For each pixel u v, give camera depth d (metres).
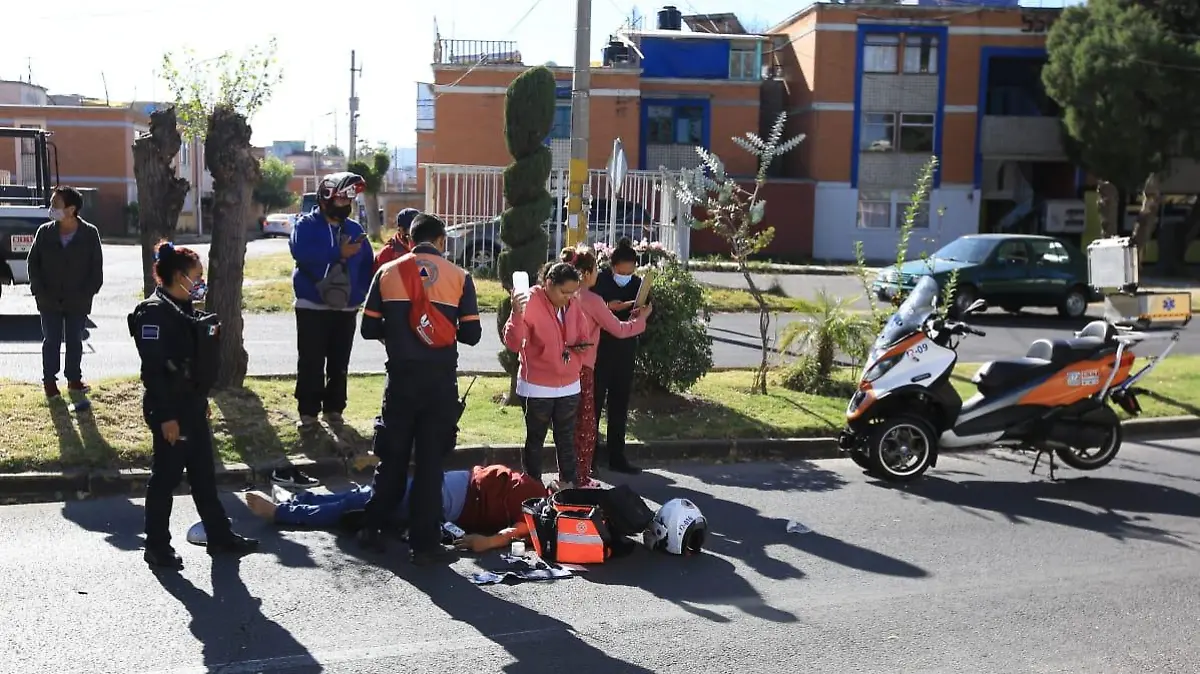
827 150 39.75
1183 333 17.86
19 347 13.03
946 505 7.78
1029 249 20.72
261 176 9.30
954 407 8.44
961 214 40.19
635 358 8.93
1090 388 8.59
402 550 6.34
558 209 20.36
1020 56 39.56
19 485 7.16
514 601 5.57
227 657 4.75
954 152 39.97
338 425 8.55
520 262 10.05
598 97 37.94
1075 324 19.88
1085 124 35.66
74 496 7.25
